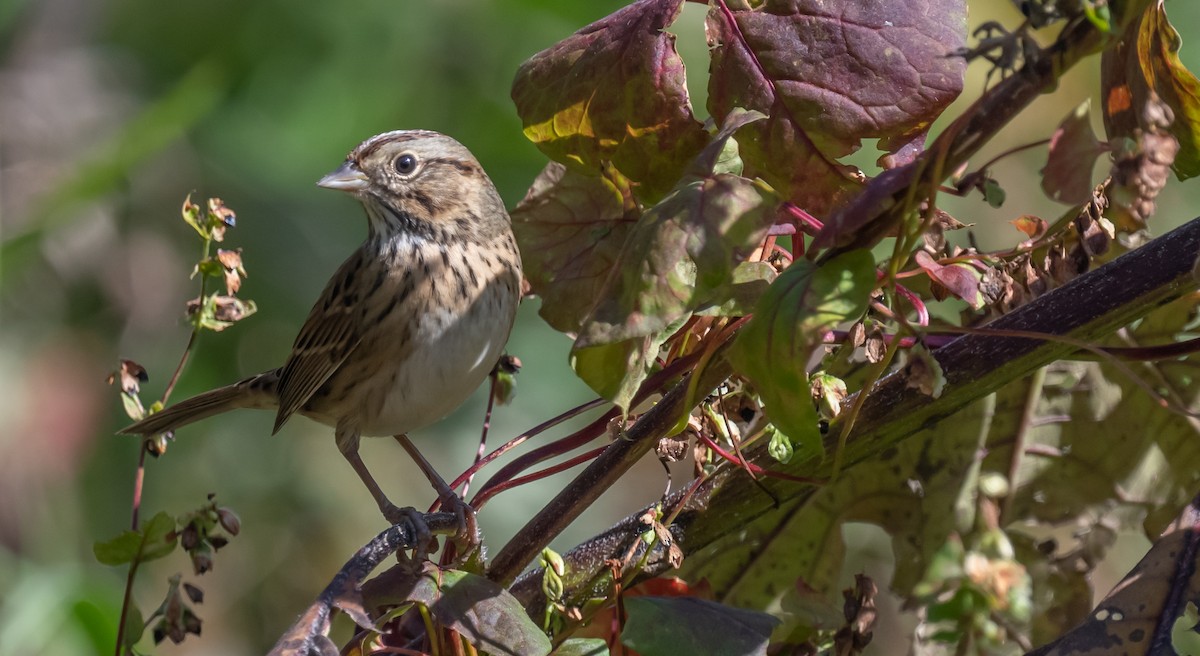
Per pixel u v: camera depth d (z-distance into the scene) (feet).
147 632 37.06
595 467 13.71
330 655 11.92
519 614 13.01
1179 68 13.61
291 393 25.16
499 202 24.77
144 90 42.70
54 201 35.09
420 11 38.19
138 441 39.50
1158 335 16.34
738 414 15.05
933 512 16.66
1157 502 16.79
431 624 13.51
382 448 40.11
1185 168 14.55
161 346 39.45
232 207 39.32
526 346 38.22
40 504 37.60
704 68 34.88
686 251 11.42
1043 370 16.80
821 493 17.03
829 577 17.24
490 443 38.45
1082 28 10.39
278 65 38.78
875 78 12.91
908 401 13.60
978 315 15.17
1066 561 16.66
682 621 12.82
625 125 14.07
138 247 39.65
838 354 14.14
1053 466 17.01
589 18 37.93
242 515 39.58
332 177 24.11
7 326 38.47
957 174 12.57
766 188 11.68
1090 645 12.62
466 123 38.50
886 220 11.08
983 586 10.17
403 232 24.08
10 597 23.71
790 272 11.14
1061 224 14.17
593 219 15.79
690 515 14.56
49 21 43.50
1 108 41.27
